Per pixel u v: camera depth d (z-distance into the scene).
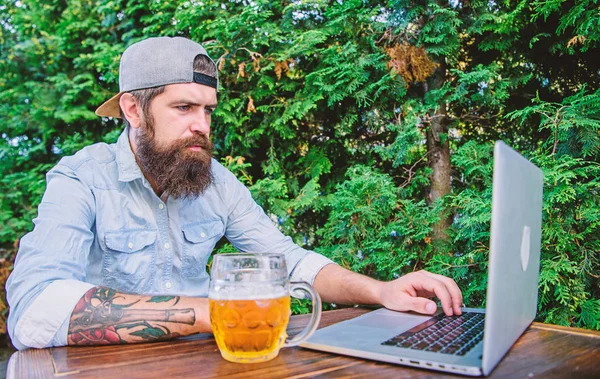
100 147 1.33
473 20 2.15
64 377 0.69
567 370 0.70
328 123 2.48
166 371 0.70
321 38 2.26
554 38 2.06
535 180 0.89
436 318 0.99
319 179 2.54
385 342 0.81
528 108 1.88
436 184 2.22
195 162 1.20
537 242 0.93
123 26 2.95
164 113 1.18
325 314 1.12
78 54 3.26
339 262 2.15
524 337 0.88
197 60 1.19
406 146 2.14
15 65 3.46
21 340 0.85
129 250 1.26
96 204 1.23
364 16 2.21
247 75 2.42
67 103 3.21
